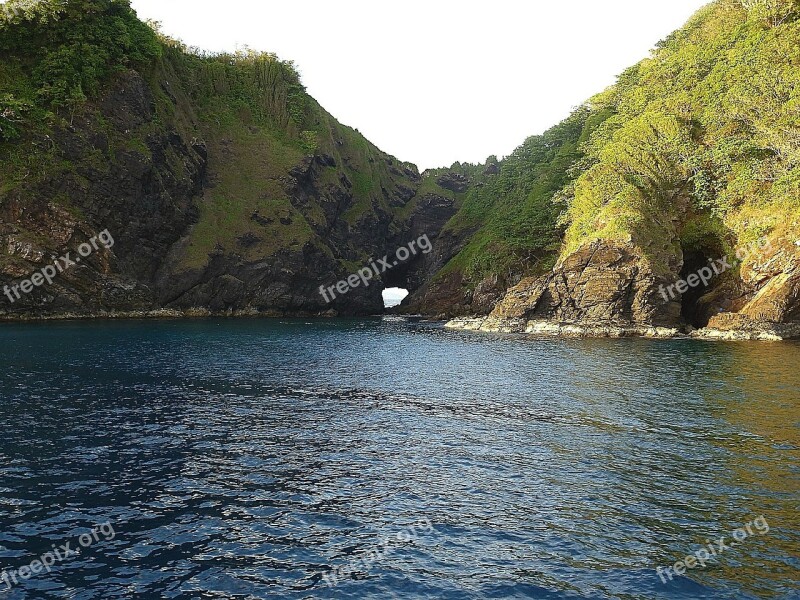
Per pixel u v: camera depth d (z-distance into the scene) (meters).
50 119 82.31
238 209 117.06
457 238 145.12
